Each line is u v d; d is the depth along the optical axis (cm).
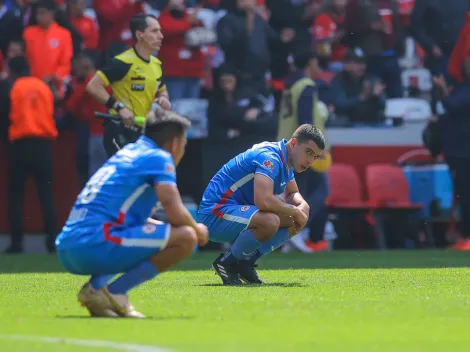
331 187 5378
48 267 4153
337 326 1838
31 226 5509
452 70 5509
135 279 2016
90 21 5497
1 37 5238
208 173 5319
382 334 1730
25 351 1522
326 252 5159
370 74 5731
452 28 5619
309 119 5041
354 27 5753
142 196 2034
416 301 2309
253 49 5391
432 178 5534
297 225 2953
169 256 2014
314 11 5588
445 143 5450
